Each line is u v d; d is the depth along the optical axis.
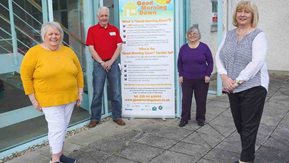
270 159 3.76
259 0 8.86
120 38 4.88
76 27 5.11
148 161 3.77
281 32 8.71
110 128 4.89
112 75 4.93
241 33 3.30
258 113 3.29
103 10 4.66
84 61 5.19
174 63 5.06
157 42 5.02
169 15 4.93
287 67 8.77
